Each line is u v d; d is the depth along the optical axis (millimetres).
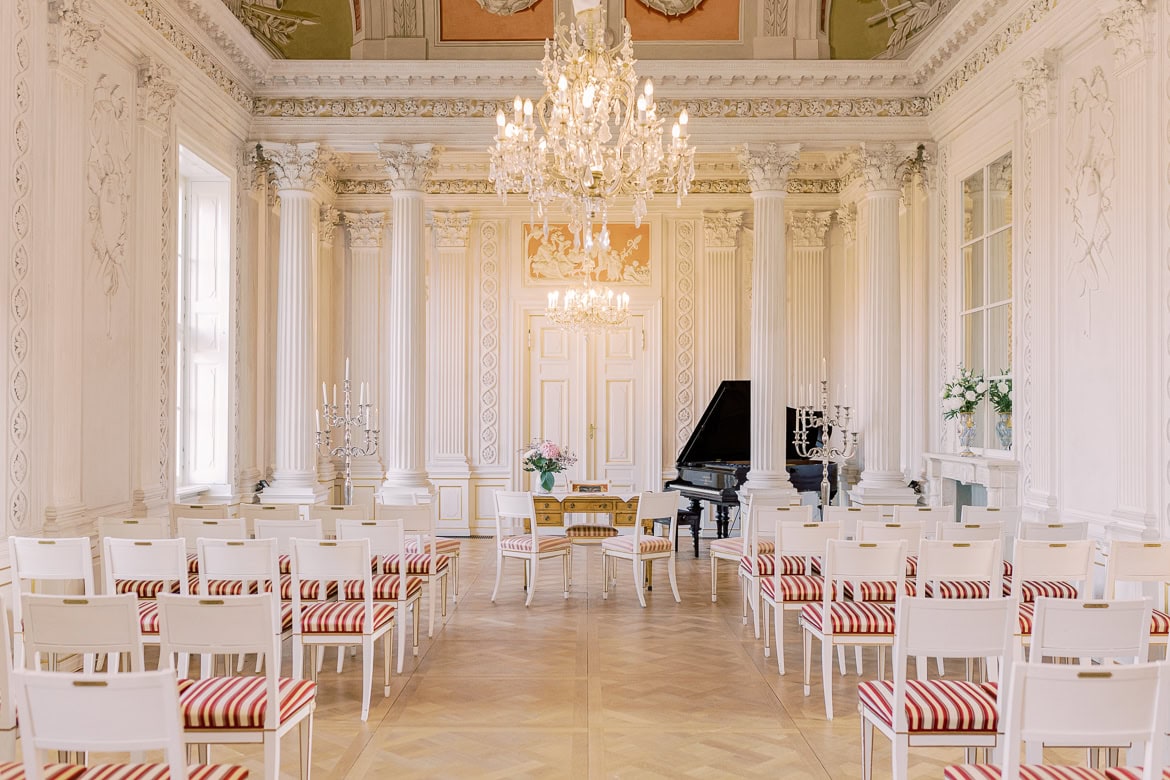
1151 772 2844
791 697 5711
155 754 4793
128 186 7508
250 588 6043
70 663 6234
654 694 5766
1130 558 5125
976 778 3141
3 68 5812
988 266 8914
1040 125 7699
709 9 10516
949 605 3754
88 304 6902
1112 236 6746
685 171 6715
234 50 9203
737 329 13070
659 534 12398
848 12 10391
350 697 5695
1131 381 6461
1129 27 6414
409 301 10273
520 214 13156
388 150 10156
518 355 13086
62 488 6516
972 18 8578
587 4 6707
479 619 7879
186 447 9531
